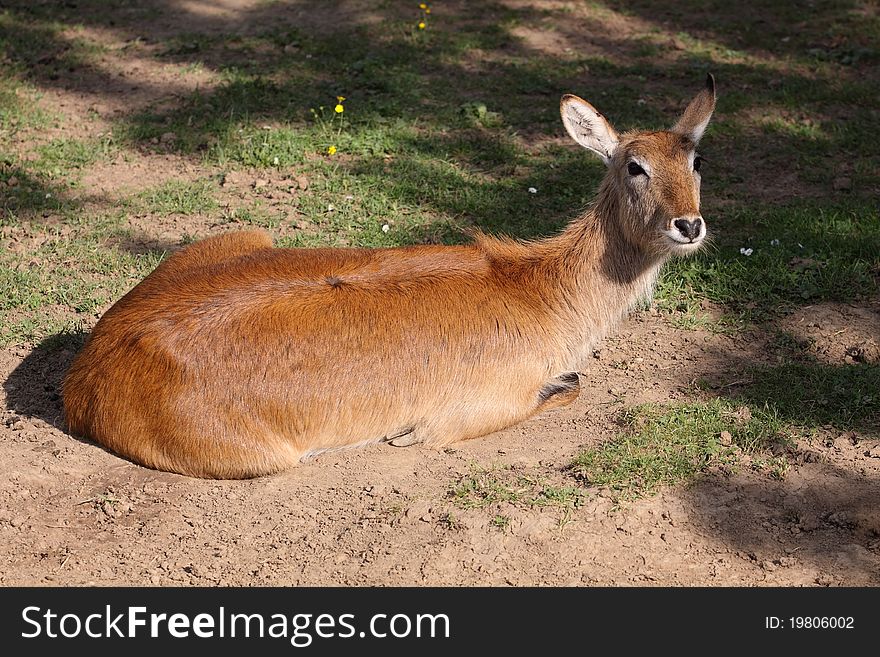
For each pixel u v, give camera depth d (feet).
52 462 17.31
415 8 40.55
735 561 15.25
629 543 15.57
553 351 18.54
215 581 15.03
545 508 16.20
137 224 25.91
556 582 14.90
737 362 20.54
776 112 32.19
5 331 21.39
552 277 18.90
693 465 17.11
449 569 15.16
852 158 29.43
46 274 23.63
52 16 39.24
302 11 40.22
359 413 17.39
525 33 38.60
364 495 16.75
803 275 23.36
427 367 17.56
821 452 17.47
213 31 38.24
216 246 20.26
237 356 16.78
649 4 41.70
